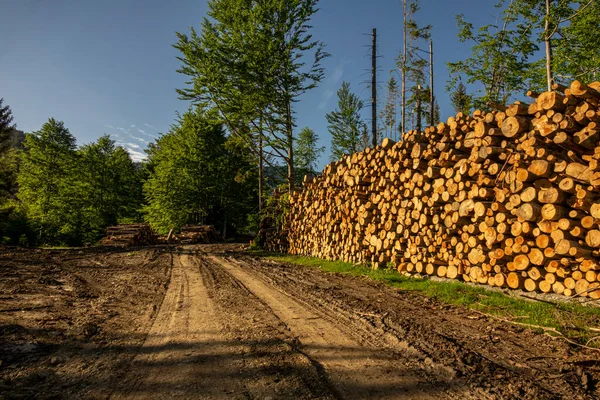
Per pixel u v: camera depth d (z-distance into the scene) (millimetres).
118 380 3125
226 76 18406
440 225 7980
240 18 18188
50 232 34375
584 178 5238
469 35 17328
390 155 9656
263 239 20922
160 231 35812
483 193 6773
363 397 2812
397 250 9391
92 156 41062
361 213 10773
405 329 4586
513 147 6398
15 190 39906
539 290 5879
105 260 12656
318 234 13969
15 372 3266
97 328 4699
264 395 2840
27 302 5988
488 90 17953
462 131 7586
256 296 6848
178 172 37312
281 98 18938
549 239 5652
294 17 18219
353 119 29531
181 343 4105
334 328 4715
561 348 3822
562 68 13109
